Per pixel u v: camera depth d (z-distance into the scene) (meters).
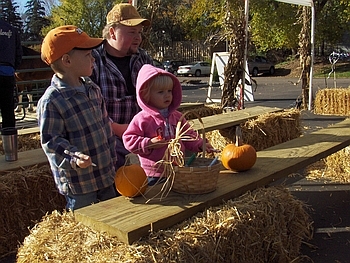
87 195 2.80
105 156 2.85
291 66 31.77
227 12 8.98
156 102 2.99
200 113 7.57
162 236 2.31
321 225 4.15
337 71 28.81
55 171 2.79
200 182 2.69
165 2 34.53
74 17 33.31
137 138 2.89
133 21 3.36
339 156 5.53
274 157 3.70
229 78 8.96
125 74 3.54
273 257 2.93
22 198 3.64
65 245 2.28
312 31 11.66
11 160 3.93
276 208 2.89
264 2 26.38
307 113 11.59
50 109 2.63
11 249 3.60
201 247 2.34
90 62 2.77
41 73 11.01
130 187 2.62
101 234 2.31
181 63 34.09
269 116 6.17
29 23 38.47
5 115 7.24
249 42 10.56
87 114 2.76
